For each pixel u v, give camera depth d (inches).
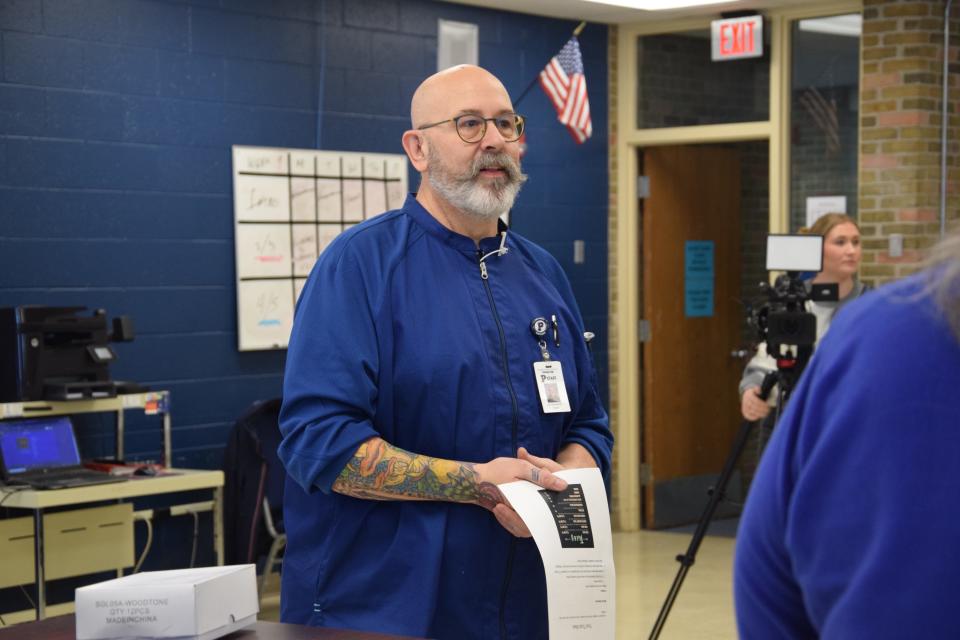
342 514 81.0
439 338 82.0
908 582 32.2
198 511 209.9
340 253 83.2
